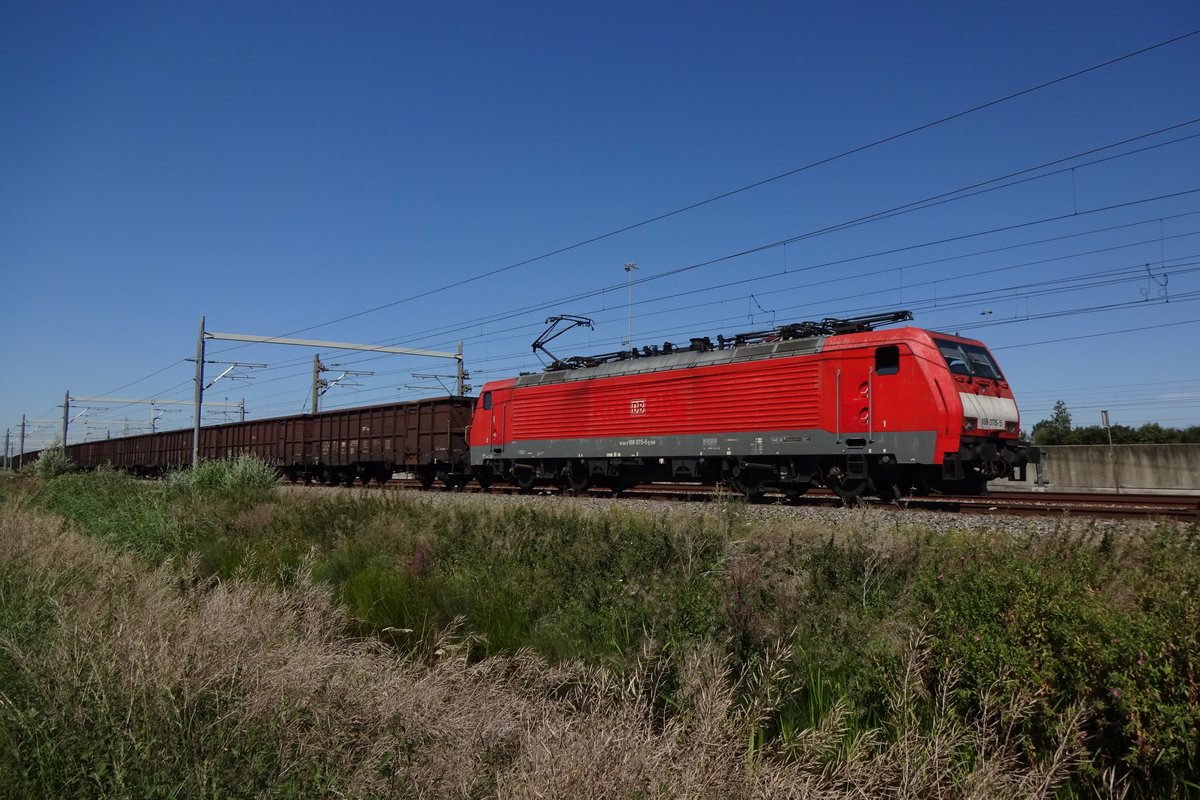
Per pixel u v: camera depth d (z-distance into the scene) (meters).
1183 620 4.52
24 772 3.57
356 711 4.17
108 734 3.66
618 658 6.25
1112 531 8.65
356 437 33.50
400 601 8.35
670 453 20.72
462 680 5.01
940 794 3.81
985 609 5.18
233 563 11.00
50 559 8.64
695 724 4.05
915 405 16.02
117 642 4.54
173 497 18.80
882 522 12.02
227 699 4.04
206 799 3.41
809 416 17.77
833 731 4.45
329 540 12.05
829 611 6.67
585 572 8.67
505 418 26.36
